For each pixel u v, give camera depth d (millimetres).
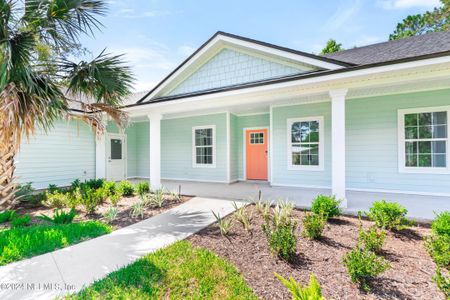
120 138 10578
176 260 2736
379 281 2270
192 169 10000
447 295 1862
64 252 2982
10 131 4098
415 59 3783
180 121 10289
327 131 7281
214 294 2115
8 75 3854
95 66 4902
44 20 4438
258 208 4812
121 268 2557
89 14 4855
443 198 5793
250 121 9703
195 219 4406
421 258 2730
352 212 4637
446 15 16312
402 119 6402
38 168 7582
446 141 5965
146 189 6879
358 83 4652
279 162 8000
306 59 5926
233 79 7684
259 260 2736
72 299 2037
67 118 4930
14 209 5285
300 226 3893
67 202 5141
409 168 6344
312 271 2484
